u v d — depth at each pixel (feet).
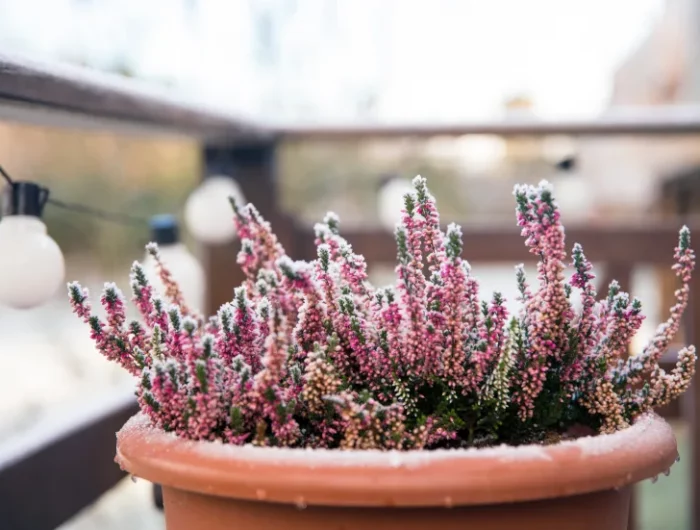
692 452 7.08
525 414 2.65
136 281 2.76
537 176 13.34
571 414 2.84
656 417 2.68
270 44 12.37
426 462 2.10
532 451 2.17
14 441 4.90
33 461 4.74
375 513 2.16
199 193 6.73
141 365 2.71
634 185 13.26
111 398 5.96
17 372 11.30
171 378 2.49
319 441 2.59
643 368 2.81
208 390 2.41
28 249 3.73
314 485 2.08
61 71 3.99
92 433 5.42
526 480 2.10
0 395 10.71
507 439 2.77
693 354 2.80
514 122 7.60
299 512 2.19
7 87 3.46
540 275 2.64
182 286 5.24
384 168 13.87
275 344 2.40
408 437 2.55
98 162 11.44
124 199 11.62
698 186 11.62
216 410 2.43
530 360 2.63
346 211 13.93
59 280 3.88
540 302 2.62
